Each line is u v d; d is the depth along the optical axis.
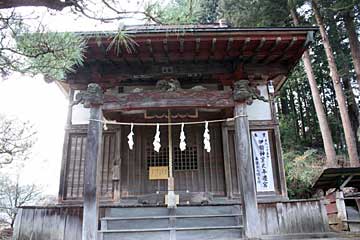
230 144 8.23
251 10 15.46
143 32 6.07
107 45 6.20
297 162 14.55
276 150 7.85
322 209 6.65
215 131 8.49
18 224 6.41
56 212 6.54
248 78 7.43
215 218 6.83
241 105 6.66
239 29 6.31
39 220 6.50
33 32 3.02
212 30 6.26
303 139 19.89
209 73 7.29
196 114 8.11
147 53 6.76
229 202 7.54
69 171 7.65
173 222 6.69
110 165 8.00
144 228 6.62
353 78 19.06
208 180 8.12
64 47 3.16
